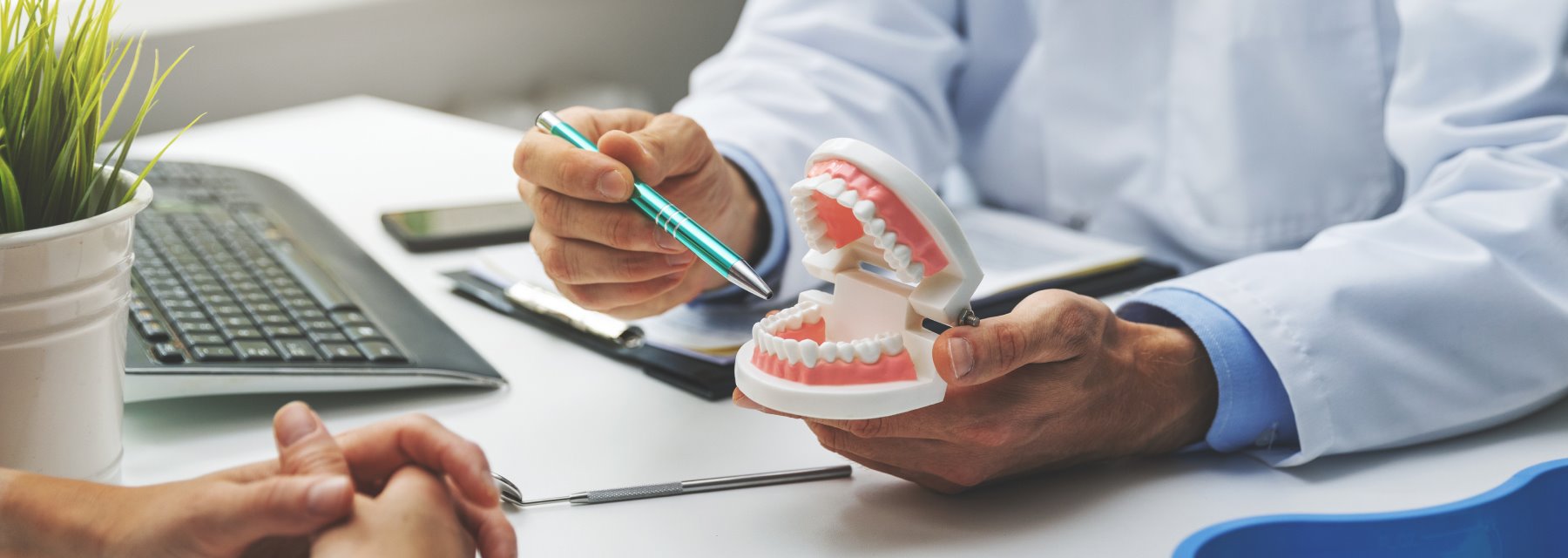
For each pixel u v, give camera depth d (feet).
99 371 1.54
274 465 1.23
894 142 3.22
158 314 2.15
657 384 2.18
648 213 1.92
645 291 2.16
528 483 1.77
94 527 1.20
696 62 8.26
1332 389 1.83
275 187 3.33
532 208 2.14
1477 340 1.93
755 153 2.61
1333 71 2.90
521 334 2.44
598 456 1.87
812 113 2.97
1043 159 3.51
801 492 1.75
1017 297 2.49
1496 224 2.02
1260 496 1.74
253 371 1.93
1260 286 1.95
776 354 1.47
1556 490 1.66
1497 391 1.94
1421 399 1.89
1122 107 3.24
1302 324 1.87
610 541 1.59
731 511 1.69
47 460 1.50
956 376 1.45
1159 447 1.88
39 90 1.54
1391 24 2.88
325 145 4.32
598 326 2.37
